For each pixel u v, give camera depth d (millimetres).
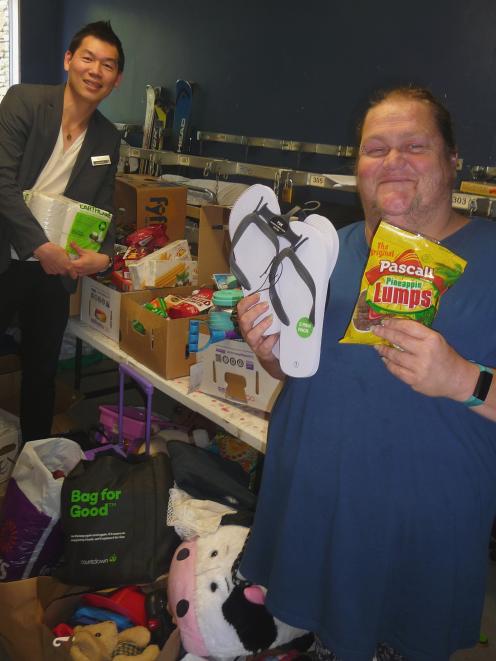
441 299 982
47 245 2059
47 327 2363
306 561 1123
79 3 5090
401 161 967
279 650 1593
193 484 1755
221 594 1455
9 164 2066
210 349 1927
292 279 1021
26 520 1751
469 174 2658
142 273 2285
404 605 1097
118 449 2080
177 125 3994
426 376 877
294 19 3232
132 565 1665
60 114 2121
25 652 1606
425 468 1020
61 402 2781
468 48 2561
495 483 1069
